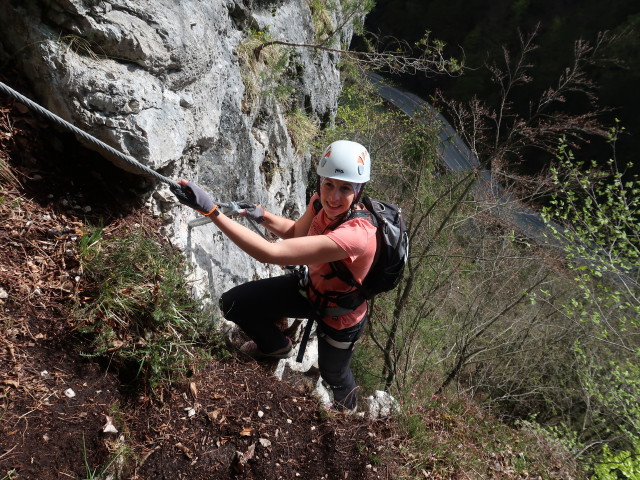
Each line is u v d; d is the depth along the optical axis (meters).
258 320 2.78
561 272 7.60
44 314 2.17
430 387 5.52
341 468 2.61
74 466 1.93
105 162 2.66
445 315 8.04
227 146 3.74
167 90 2.69
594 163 6.99
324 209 2.40
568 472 4.12
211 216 2.16
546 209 7.09
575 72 6.31
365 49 10.20
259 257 2.18
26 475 1.80
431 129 6.83
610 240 6.91
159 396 2.33
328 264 2.43
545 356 8.78
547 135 6.53
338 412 2.85
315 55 6.67
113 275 2.34
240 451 2.41
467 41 24.66
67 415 2.00
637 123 19.28
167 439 2.26
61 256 2.33
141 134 2.45
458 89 21.83
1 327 2.05
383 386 6.63
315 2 6.71
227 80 3.69
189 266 2.78
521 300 8.00
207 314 2.71
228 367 2.72
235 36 4.20
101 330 2.23
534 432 4.34
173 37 2.62
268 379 2.78
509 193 6.94
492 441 3.68
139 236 2.55
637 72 19.17
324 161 2.34
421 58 5.86
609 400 7.13
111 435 2.06
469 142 6.69
